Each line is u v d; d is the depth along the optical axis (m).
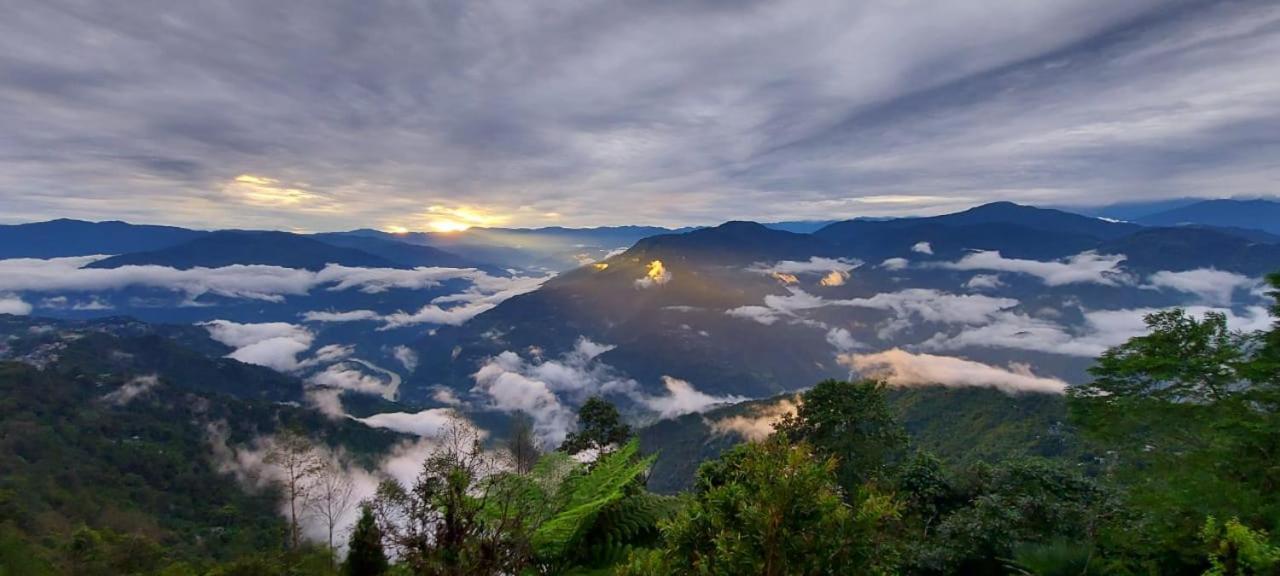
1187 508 6.81
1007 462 14.00
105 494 56.53
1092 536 8.87
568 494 8.29
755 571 3.64
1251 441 6.93
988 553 9.45
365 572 6.26
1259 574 4.14
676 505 9.42
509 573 4.79
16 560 27.23
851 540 3.71
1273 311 8.02
